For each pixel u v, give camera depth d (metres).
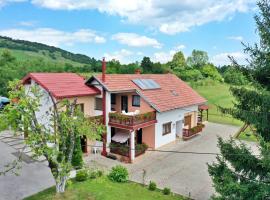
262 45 11.15
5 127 14.30
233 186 10.75
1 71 45.03
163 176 20.58
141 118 24.17
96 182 18.50
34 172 20.34
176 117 29.02
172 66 83.25
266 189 10.22
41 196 16.72
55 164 14.74
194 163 23.14
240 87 11.69
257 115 11.05
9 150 24.09
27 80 24.64
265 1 10.97
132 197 16.91
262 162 9.87
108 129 24.78
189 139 29.91
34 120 14.50
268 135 11.11
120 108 27.70
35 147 14.21
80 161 20.05
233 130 33.81
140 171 21.45
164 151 24.98
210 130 33.84
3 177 19.38
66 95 22.61
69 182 15.23
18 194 17.11
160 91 28.78
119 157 23.58
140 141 27.08
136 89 25.83
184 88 33.12
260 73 11.33
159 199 16.86
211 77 74.62
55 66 59.72
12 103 14.56
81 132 15.44
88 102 25.33
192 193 17.94
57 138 14.70
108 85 24.56
